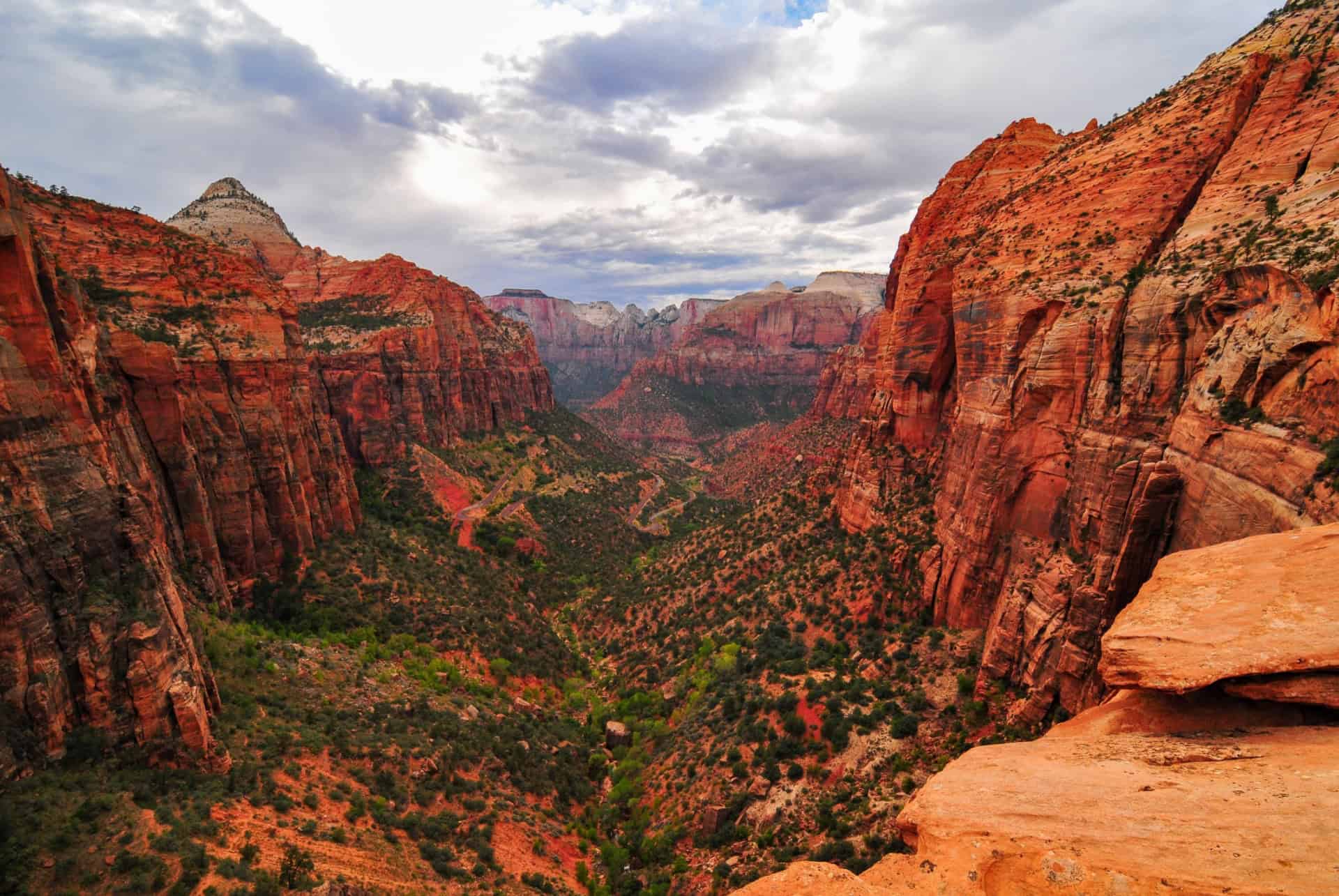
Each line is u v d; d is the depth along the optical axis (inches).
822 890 443.5
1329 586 526.0
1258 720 496.1
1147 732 541.3
